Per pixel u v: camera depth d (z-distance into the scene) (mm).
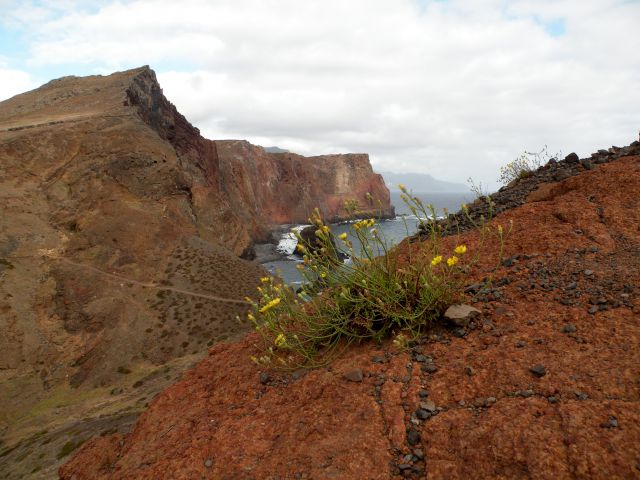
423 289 3453
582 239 4168
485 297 3594
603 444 1902
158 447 3074
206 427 3070
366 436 2479
